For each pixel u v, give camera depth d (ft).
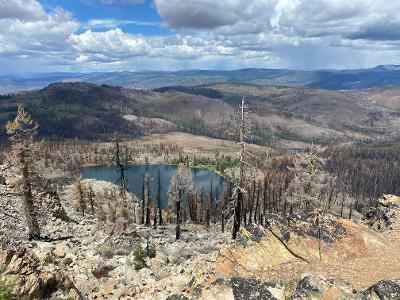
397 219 111.24
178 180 274.77
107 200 258.37
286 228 84.69
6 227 108.17
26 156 111.65
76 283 70.13
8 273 49.37
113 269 82.69
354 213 366.22
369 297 50.96
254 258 75.66
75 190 263.08
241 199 121.60
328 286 54.85
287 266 73.92
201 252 113.91
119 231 138.31
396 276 69.51
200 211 293.43
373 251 82.33
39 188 144.97
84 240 113.50
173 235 181.98
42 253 63.67
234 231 123.34
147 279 77.51
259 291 56.13
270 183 344.28
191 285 66.69
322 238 83.76
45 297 51.06
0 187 142.61
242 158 113.91
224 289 56.95
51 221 132.36
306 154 155.53
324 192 170.91
